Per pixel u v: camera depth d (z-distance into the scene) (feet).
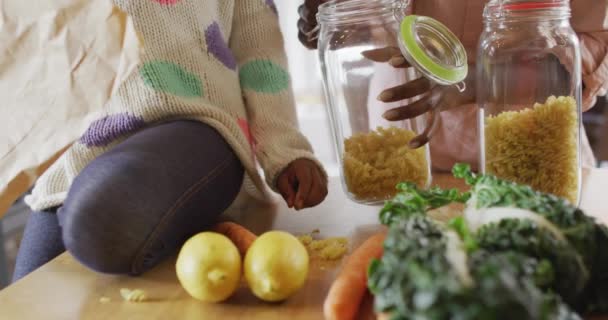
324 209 3.01
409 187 2.10
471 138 3.72
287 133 3.06
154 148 2.29
